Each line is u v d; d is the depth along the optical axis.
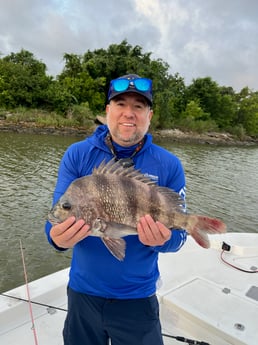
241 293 1.53
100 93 20.45
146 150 1.00
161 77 22.00
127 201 0.86
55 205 0.86
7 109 17.06
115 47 21.64
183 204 0.92
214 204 6.78
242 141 24.81
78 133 16.25
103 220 0.84
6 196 5.60
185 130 22.53
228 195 7.58
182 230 0.95
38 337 1.27
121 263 0.94
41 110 17.55
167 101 21.50
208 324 1.29
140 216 0.87
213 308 1.40
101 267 0.94
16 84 17.31
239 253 1.93
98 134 1.03
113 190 0.86
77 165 0.98
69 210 0.84
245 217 6.09
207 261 1.84
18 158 9.17
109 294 0.95
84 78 20.11
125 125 0.94
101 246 0.93
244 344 1.19
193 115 24.17
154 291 1.01
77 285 0.98
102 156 0.98
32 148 11.09
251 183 9.12
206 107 26.36
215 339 1.28
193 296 1.48
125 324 0.96
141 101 0.94
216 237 2.07
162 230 0.82
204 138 21.72
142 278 0.97
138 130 0.95
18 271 3.35
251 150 19.72
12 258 3.58
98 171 0.88
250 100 28.38
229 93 31.17
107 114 1.00
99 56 21.45
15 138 13.16
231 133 26.20
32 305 1.39
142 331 0.97
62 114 17.98
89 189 0.85
